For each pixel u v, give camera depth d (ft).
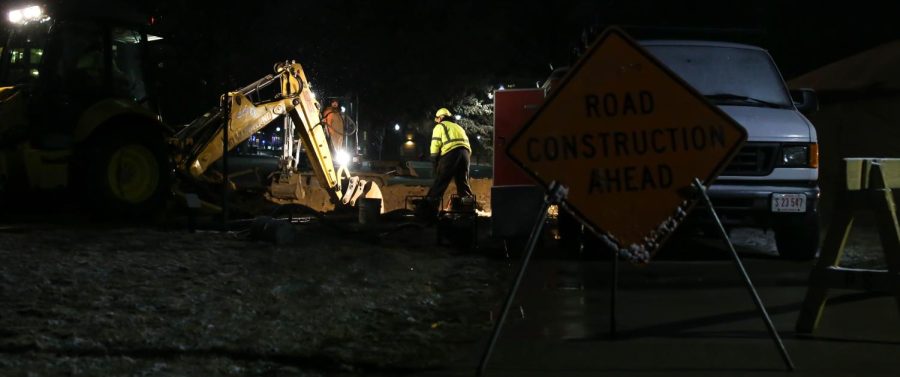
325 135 56.39
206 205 48.70
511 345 21.25
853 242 39.17
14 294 25.13
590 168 19.43
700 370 18.86
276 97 53.11
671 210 19.40
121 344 20.38
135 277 28.32
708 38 38.19
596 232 19.38
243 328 22.34
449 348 21.06
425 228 46.37
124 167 44.83
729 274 31.60
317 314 24.13
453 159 49.21
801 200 33.24
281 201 57.82
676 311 25.03
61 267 29.17
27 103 43.06
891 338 21.49
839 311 24.56
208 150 49.96
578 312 25.02
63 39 43.98
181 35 93.66
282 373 18.67
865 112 48.24
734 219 33.78
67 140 43.24
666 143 19.45
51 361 18.61
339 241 38.65
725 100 35.45
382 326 23.25
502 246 39.27
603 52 19.56
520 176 36.24
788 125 33.63
